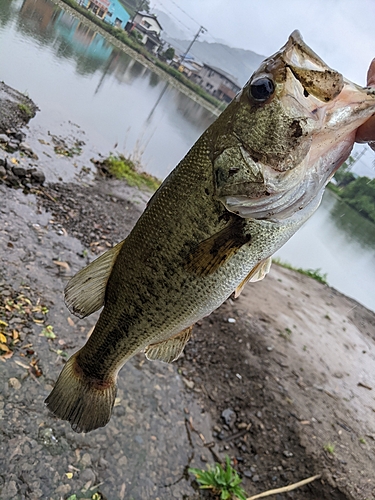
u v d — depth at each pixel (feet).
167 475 1.70
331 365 3.12
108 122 7.10
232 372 2.46
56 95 6.45
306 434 2.19
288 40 0.82
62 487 1.42
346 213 18.93
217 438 2.03
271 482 1.91
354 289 7.64
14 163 3.07
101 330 1.10
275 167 0.84
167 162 7.17
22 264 2.19
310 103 0.80
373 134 0.82
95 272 1.04
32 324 1.89
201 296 0.97
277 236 0.93
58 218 2.86
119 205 3.70
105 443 1.65
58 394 1.11
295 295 4.48
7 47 7.13
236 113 0.87
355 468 2.10
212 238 0.91
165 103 14.56
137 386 1.99
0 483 1.31
